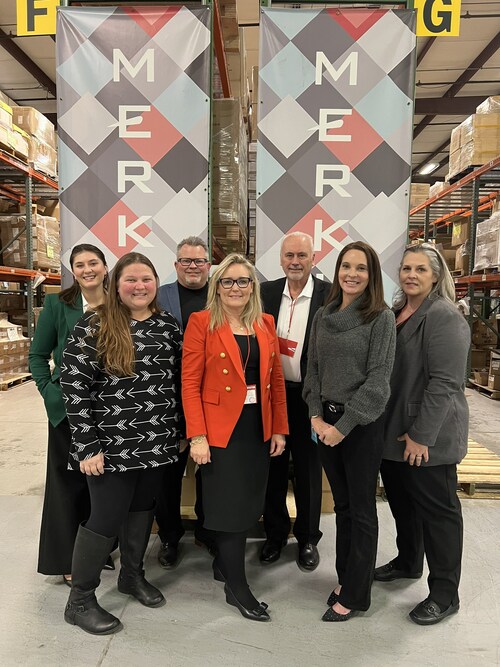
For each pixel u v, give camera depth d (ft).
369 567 6.45
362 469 6.22
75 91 9.31
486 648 6.15
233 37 14.74
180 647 6.10
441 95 36.96
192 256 7.93
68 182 9.46
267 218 9.43
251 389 6.53
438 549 6.57
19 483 11.23
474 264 22.98
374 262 6.15
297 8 9.60
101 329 5.94
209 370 6.48
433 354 6.21
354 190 9.39
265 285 8.32
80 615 6.40
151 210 9.46
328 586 7.49
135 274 6.05
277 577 7.73
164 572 7.85
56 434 6.99
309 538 8.05
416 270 6.47
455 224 28.25
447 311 6.26
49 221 25.45
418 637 6.32
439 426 6.13
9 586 7.41
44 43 29.04
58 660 5.88
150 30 9.16
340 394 6.20
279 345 7.61
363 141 9.32
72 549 7.19
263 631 6.41
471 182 23.43
